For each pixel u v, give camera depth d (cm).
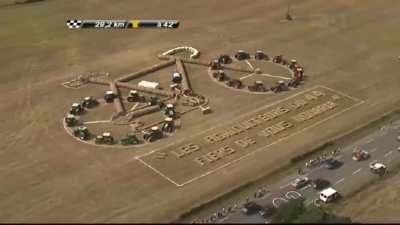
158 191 10781
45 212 10238
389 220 10088
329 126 12925
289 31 17850
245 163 11606
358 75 15288
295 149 12031
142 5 19738
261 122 13062
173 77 14838
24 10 19362
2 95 14250
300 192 10694
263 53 16238
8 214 10188
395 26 18288
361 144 12194
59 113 13475
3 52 16475
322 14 19050
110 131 12738
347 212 10269
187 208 10206
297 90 14488
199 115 13350
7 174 11331
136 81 14862
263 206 10225
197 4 19838
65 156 11894
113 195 10694
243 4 19850
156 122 13075
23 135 12638
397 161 11688
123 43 17100
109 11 19238
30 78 15088
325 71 15475
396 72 15475
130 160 11725
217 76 15050
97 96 14212
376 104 13875
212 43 17062
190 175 11250
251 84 14750
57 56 16288
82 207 10362
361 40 17338
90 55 16362
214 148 12112
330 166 11406
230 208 10125
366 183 11056
